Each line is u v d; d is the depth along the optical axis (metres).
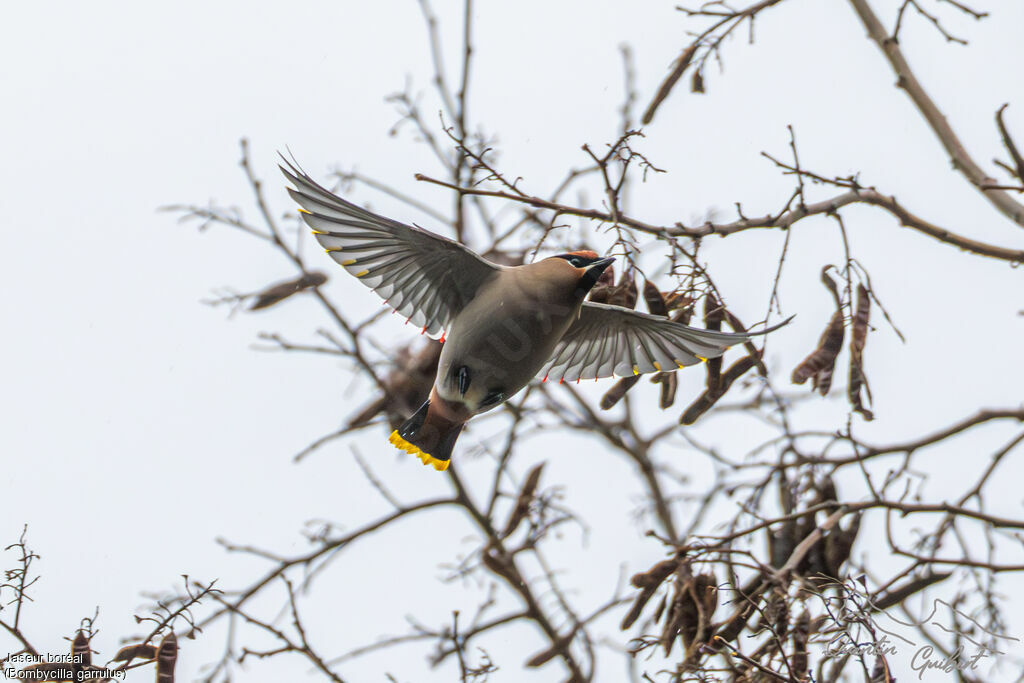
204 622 13.61
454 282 10.16
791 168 10.84
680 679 10.11
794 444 13.09
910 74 13.05
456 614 12.16
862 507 11.35
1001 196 12.49
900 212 11.37
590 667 15.02
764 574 10.77
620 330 10.93
